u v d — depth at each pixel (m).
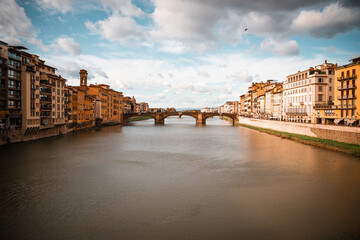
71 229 20.17
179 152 52.28
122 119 147.88
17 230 19.95
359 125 51.75
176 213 22.94
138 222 21.33
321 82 71.75
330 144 51.94
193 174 35.22
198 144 63.62
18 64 54.38
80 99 92.81
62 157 45.34
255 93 140.38
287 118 89.38
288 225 20.75
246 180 32.28
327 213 22.80
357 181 31.31
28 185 30.09
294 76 84.19
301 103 78.44
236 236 19.17
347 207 24.00
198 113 150.62
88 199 26.05
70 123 84.19
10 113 52.97
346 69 58.09
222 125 139.62
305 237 18.98
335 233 19.50
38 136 64.12
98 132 92.00
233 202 25.33
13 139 54.28
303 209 23.64
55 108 71.38
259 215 22.48
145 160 44.25
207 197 26.66
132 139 73.12
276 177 33.38
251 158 45.41
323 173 34.75
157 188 29.44
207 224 20.95
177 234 19.45
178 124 148.88
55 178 32.91
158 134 88.31
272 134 82.06
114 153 50.47
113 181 31.95
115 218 22.00
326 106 65.25
